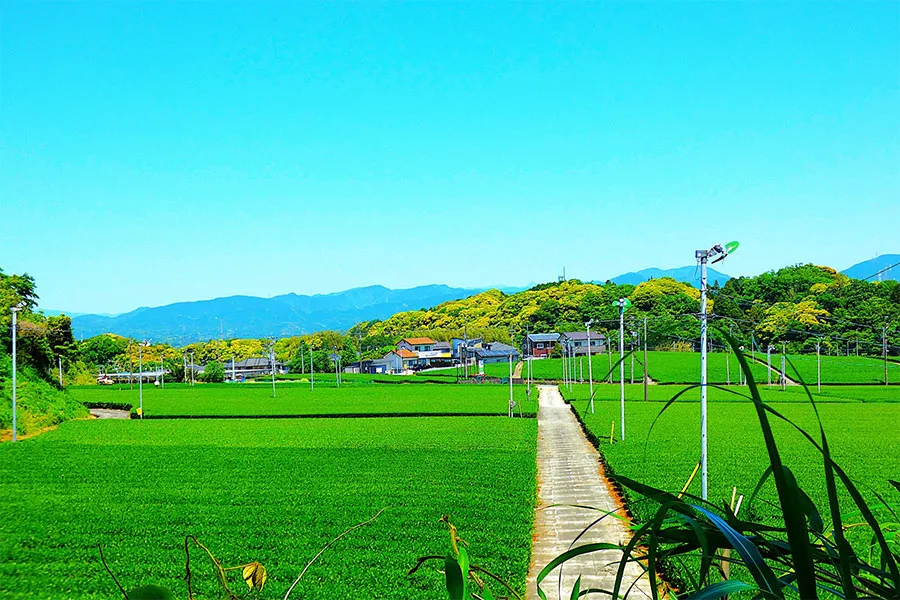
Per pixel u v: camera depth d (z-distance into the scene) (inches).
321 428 2743.6
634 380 4633.4
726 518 90.3
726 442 2154.3
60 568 869.8
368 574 843.4
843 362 4559.5
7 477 1578.5
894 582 79.4
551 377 5310.0
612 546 97.7
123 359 6461.6
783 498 75.4
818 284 4197.8
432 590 783.7
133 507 1248.8
